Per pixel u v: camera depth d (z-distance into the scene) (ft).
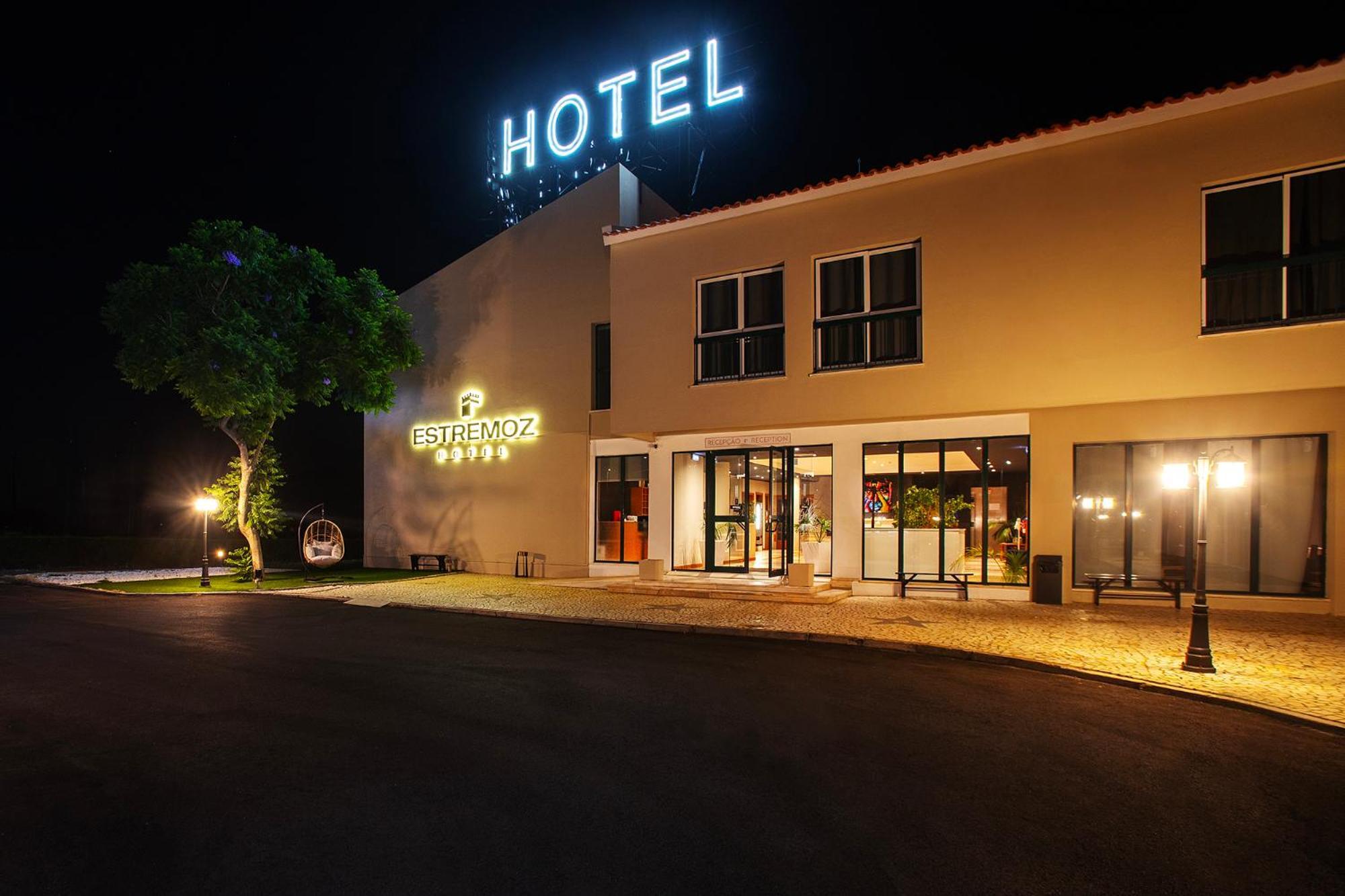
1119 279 39.37
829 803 16.30
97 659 32.27
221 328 57.98
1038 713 23.13
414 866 13.55
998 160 42.27
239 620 43.96
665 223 52.08
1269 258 36.60
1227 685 25.57
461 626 40.98
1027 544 44.37
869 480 49.08
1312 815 15.92
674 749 19.77
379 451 76.43
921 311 44.11
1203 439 39.09
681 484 56.29
